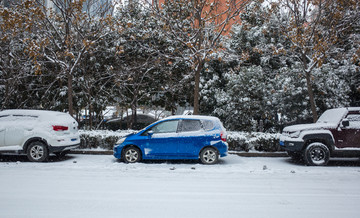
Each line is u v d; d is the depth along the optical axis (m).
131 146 8.94
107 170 7.80
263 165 8.71
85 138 11.32
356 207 4.75
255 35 17.52
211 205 4.79
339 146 8.82
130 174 7.31
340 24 13.01
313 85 14.52
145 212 4.41
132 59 18.11
